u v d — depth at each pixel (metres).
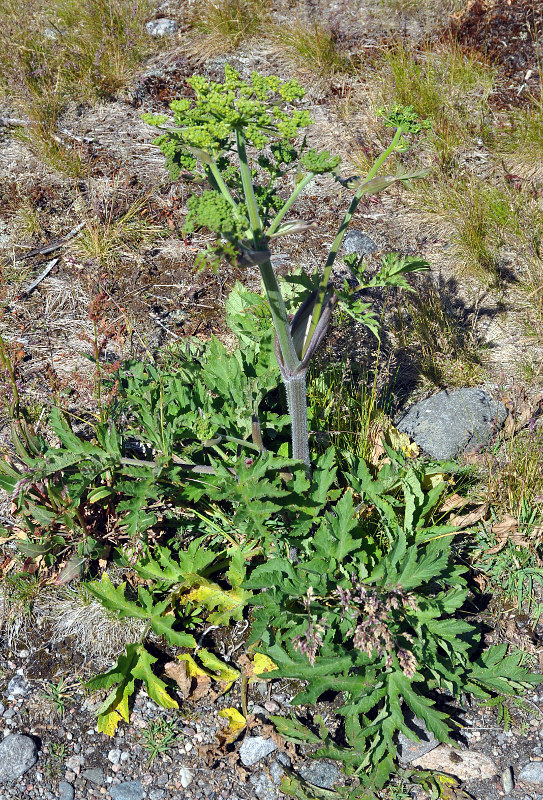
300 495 2.97
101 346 3.68
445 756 2.87
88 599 3.24
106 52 6.23
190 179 2.65
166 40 6.55
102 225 4.95
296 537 3.12
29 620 3.22
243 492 2.76
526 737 2.92
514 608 3.28
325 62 6.19
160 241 4.91
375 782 2.73
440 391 4.03
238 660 3.12
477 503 3.53
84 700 3.01
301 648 2.62
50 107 5.81
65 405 3.95
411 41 6.48
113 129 5.75
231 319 3.69
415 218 5.07
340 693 3.04
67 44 6.30
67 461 3.01
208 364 3.35
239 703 3.00
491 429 3.77
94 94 5.96
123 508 2.84
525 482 3.45
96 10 6.60
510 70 6.13
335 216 5.09
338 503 3.00
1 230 4.94
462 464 3.67
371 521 3.38
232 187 2.70
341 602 2.77
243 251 2.21
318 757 2.78
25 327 4.38
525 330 4.37
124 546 3.37
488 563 3.36
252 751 2.86
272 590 2.89
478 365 4.17
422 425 3.81
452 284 4.67
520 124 5.58
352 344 4.30
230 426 3.27
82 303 4.53
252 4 6.79
